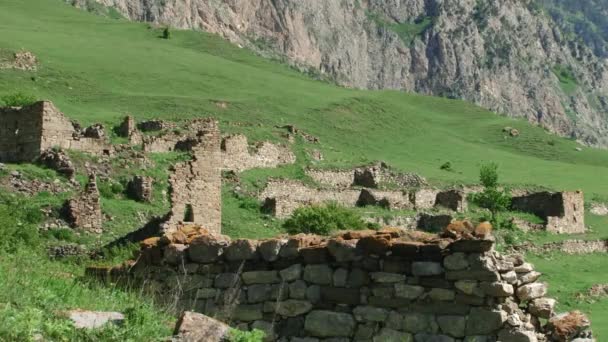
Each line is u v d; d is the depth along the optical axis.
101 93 107.12
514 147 140.75
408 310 18.41
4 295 17.41
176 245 21.48
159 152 76.19
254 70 152.38
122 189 65.81
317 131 115.12
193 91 122.81
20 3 176.25
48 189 62.12
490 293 17.70
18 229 44.50
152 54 141.50
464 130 146.75
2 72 105.44
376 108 135.38
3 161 67.88
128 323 17.09
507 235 77.38
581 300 55.16
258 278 20.09
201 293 20.78
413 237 19.03
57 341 15.89
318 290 19.33
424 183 91.31
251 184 76.81
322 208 65.12
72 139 69.19
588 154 142.12
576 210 86.19
